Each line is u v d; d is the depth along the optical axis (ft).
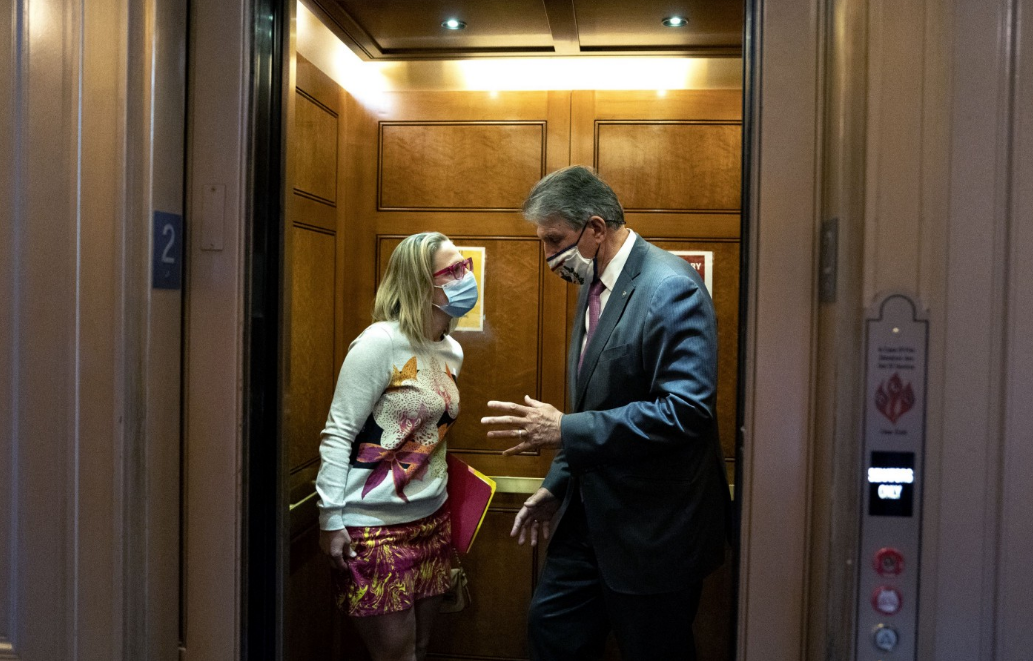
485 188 8.38
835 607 4.01
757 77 4.44
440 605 7.98
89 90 4.36
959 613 3.95
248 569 4.90
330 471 6.39
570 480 6.30
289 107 5.07
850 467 3.98
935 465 3.95
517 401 8.43
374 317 6.97
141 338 4.46
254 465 4.92
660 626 5.71
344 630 8.60
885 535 3.96
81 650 4.43
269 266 5.01
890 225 3.94
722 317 8.08
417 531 6.72
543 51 8.05
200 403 4.83
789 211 4.39
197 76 4.80
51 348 4.42
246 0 4.77
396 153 8.47
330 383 8.24
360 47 7.95
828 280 4.21
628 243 6.08
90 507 4.40
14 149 4.41
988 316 3.90
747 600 4.47
